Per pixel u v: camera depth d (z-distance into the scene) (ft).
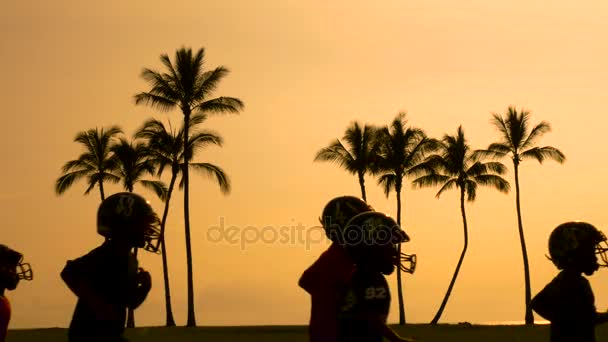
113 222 49.29
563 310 53.16
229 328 298.15
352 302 45.16
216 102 346.74
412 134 396.37
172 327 319.27
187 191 352.08
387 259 45.55
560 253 53.72
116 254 49.37
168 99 346.13
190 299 347.56
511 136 402.11
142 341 209.97
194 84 344.90
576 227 53.78
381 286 45.37
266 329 288.30
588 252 53.36
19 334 223.51
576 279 53.47
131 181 376.27
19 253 50.11
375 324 44.75
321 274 50.16
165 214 363.15
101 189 380.37
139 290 49.90
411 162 397.19
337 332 45.68
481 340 203.92
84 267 48.80
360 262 45.62
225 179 351.46
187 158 349.20
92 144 379.76
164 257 362.53
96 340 48.57
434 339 211.00
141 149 375.25
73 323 49.16
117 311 49.11
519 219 402.52
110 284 49.01
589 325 53.31
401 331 267.39
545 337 214.28
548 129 404.16
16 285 49.98
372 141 393.70
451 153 403.75
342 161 391.65
